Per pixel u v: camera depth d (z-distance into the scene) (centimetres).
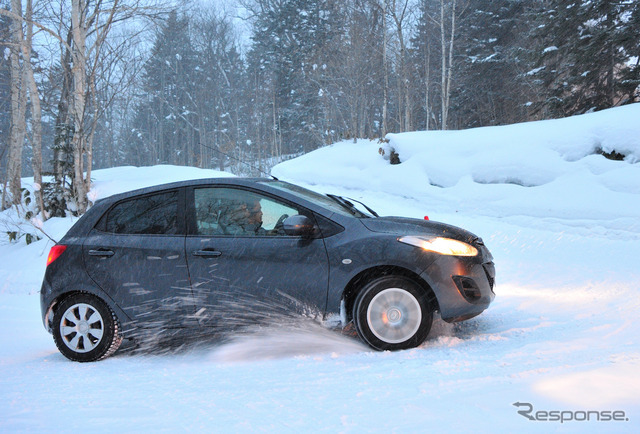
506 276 848
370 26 3806
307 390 334
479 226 1379
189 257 471
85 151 1582
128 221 503
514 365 353
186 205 493
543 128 1753
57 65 1664
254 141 5459
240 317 461
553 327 487
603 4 2462
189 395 343
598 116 1647
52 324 498
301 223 443
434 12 4188
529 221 1314
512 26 4084
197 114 6719
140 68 1602
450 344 444
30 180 2270
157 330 479
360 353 431
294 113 5666
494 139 1853
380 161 2411
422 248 438
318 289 446
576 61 2616
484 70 4116
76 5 1447
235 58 7075
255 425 275
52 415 317
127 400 342
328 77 3828
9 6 1742
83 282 489
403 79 3628
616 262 877
